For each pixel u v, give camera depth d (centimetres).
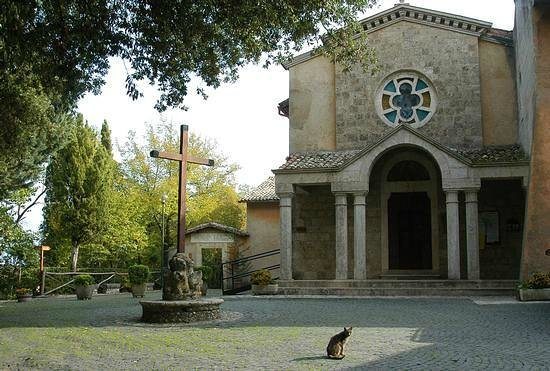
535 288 1716
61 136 2203
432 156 2145
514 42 2338
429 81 2428
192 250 3219
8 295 2814
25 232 3019
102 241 3647
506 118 2348
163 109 1444
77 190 3338
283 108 2777
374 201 2452
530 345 913
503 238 2284
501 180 2219
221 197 4297
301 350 893
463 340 972
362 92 2494
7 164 2062
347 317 1355
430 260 2398
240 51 1380
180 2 1223
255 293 2180
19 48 1204
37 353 916
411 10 2448
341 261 2191
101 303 2050
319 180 2248
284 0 1230
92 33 1246
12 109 1647
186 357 856
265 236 3158
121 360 845
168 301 1330
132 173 4081
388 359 807
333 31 1412
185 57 1366
